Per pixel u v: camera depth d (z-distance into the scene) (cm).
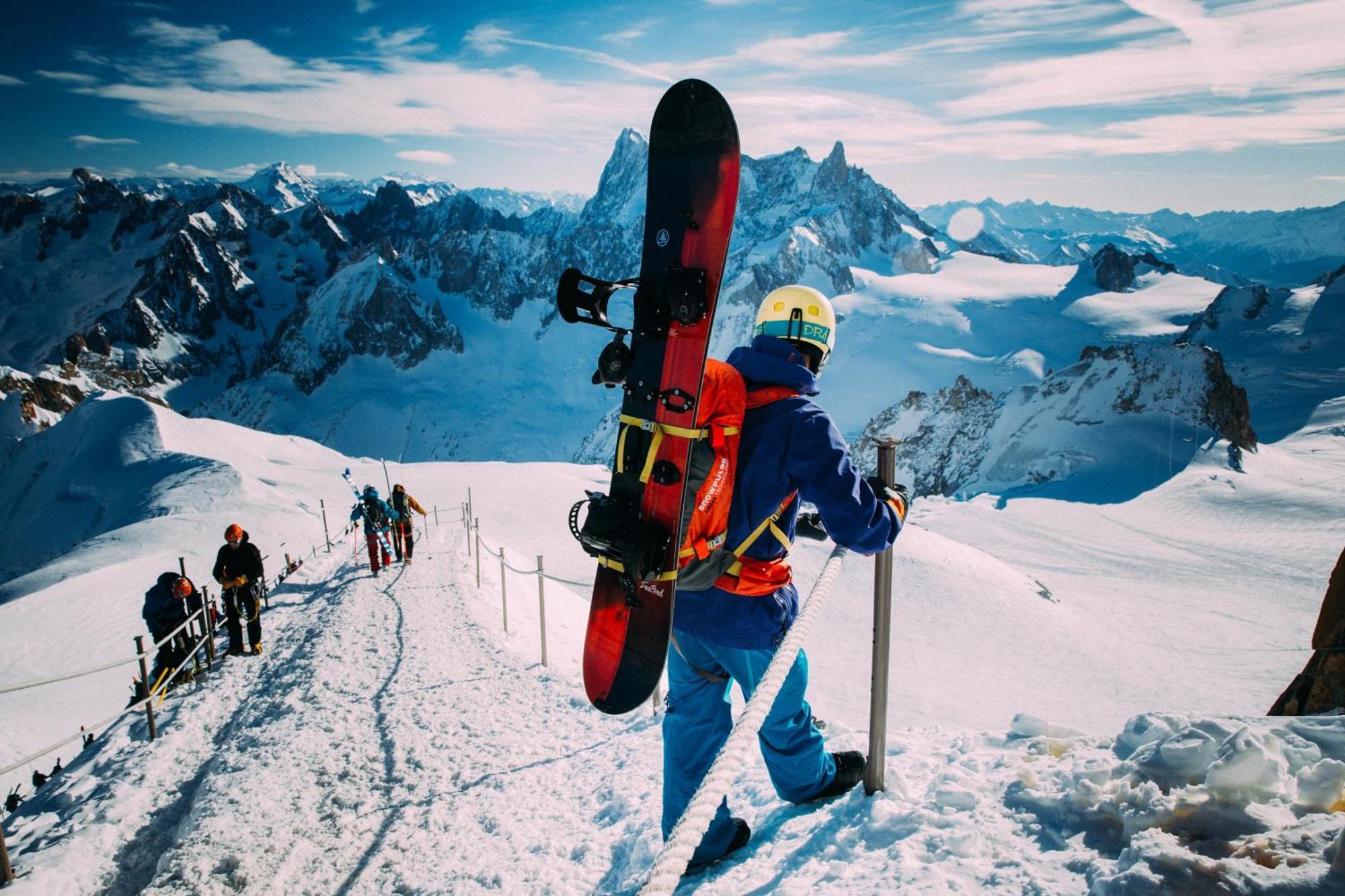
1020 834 237
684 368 235
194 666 1034
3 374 16325
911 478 11606
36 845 552
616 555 240
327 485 6259
